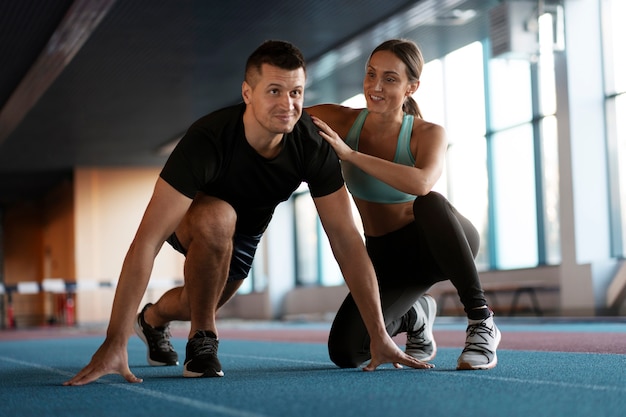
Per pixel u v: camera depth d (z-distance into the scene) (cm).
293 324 1234
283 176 269
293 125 246
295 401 202
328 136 264
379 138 291
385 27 937
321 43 1005
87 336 914
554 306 992
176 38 953
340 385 236
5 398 232
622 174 936
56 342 737
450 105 1190
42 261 2177
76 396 229
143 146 1564
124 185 1772
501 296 1072
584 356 337
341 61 1068
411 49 283
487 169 1120
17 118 1310
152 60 1037
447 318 1108
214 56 1030
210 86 1170
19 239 2197
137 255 253
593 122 941
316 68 1099
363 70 1123
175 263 1762
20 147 1530
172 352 355
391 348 277
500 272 1083
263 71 242
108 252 1755
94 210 1755
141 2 834
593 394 202
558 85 949
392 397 204
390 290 302
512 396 201
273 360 376
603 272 915
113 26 904
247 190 274
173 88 1173
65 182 1858
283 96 242
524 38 858
